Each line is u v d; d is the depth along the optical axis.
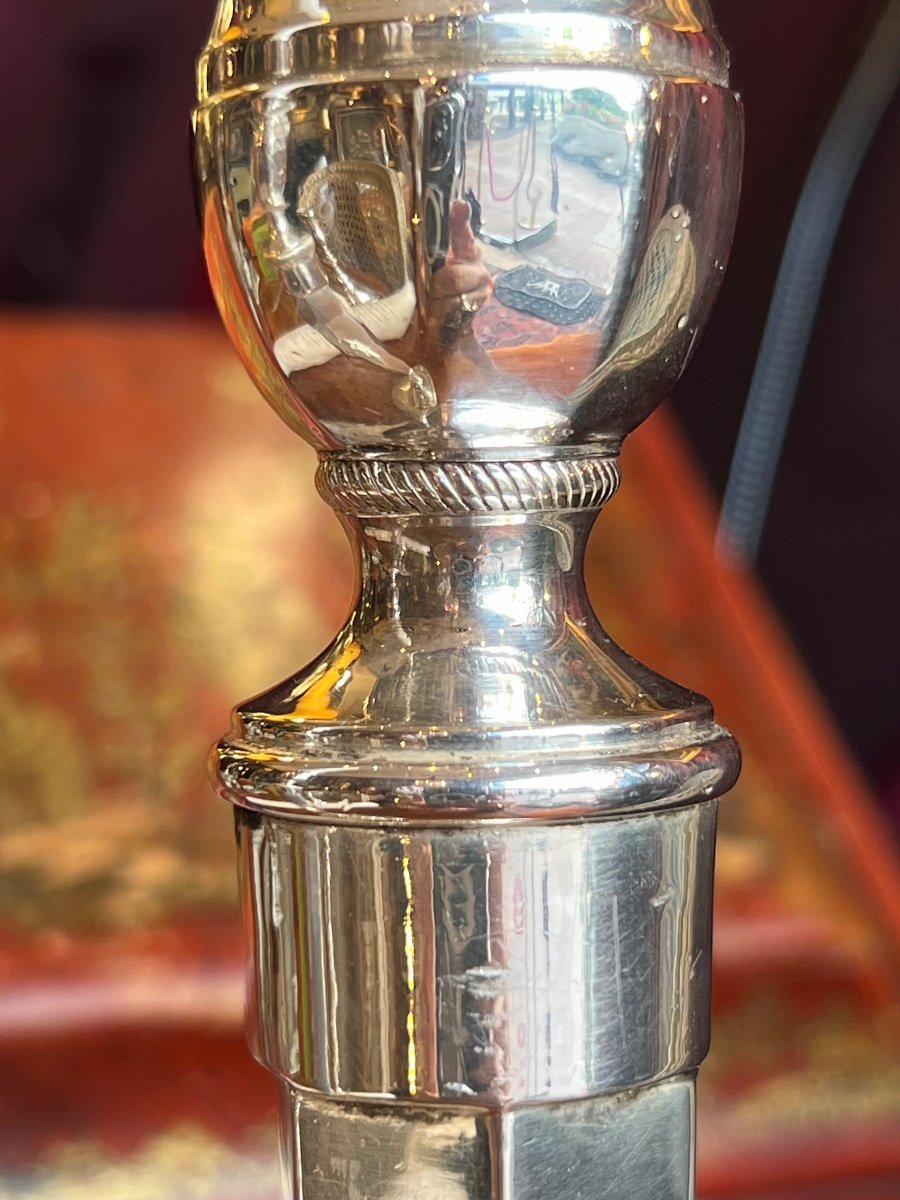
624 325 0.16
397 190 0.15
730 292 0.74
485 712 0.17
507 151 0.15
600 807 0.16
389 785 0.16
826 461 0.72
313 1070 0.17
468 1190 0.17
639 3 0.16
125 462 0.65
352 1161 0.17
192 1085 0.44
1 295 0.77
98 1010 0.44
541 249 0.15
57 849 0.51
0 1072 0.43
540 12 0.15
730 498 0.73
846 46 0.69
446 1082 0.17
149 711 0.56
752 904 0.52
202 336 0.71
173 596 0.61
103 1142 0.43
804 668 0.72
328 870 0.17
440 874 0.16
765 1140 0.46
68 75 0.74
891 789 0.70
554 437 0.17
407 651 0.17
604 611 0.63
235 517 0.64
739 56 0.71
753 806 0.56
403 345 0.16
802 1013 0.50
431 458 0.17
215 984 0.45
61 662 0.58
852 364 0.70
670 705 0.18
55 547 0.61
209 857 0.51
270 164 0.16
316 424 0.18
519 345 0.16
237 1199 0.42
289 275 0.16
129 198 0.77
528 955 0.17
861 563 0.71
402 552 0.18
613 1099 0.17
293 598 0.61
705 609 0.64
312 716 0.17
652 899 0.17
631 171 0.16
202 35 0.74
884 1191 0.46
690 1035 0.18
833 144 0.69
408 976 0.17
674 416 0.77
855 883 0.54
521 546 0.18
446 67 0.15
